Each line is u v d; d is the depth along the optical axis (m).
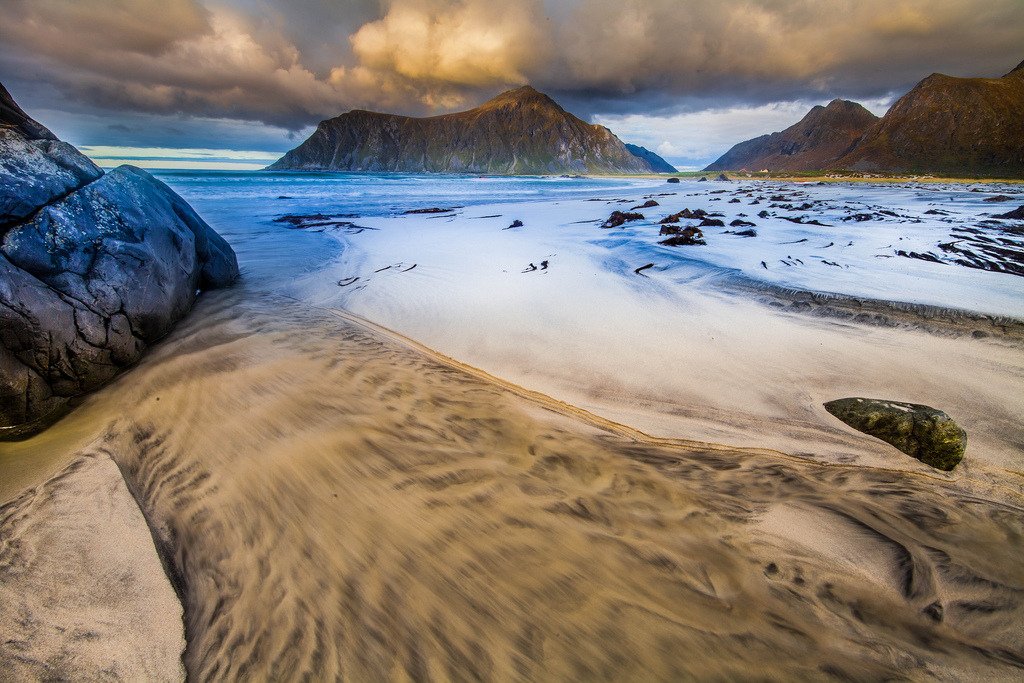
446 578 2.78
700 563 2.87
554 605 2.62
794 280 8.66
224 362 5.38
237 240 13.40
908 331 6.71
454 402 4.86
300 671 2.32
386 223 18.42
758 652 2.37
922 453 4.00
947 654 2.39
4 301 4.10
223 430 4.14
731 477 3.70
